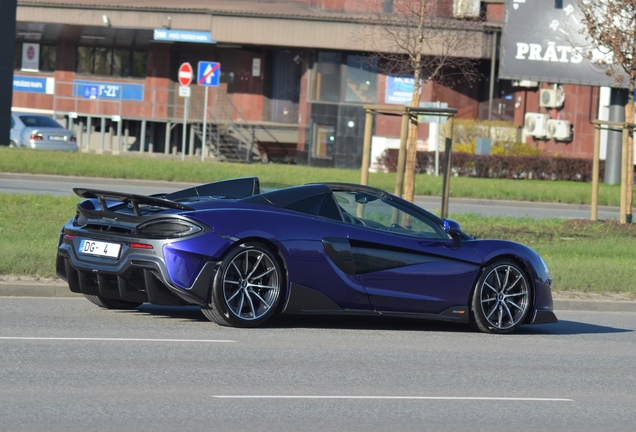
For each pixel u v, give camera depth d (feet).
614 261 102.06
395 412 40.52
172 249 54.90
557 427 39.60
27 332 54.39
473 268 63.16
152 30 255.50
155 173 171.32
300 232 58.34
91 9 256.93
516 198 184.14
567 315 77.36
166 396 41.01
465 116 252.42
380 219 62.13
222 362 48.67
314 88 251.39
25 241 86.58
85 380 43.32
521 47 211.82
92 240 57.47
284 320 63.87
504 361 54.34
